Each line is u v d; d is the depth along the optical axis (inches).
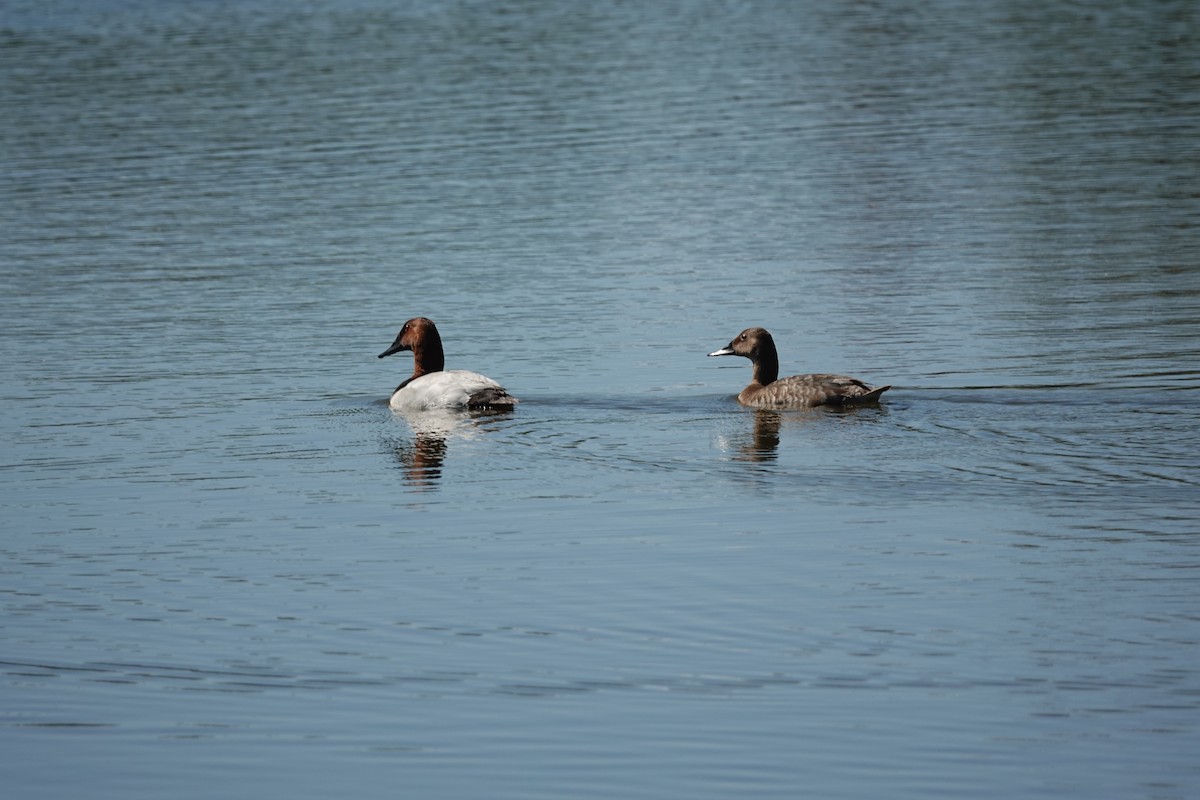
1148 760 452.4
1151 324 1003.3
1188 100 1840.6
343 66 2170.3
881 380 902.4
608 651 537.6
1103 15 2534.5
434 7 2765.7
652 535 652.7
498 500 706.8
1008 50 2237.9
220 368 973.8
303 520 689.0
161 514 703.1
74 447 814.5
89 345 1034.1
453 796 444.8
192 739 482.6
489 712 493.7
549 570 616.1
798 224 1348.4
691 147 1672.0
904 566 604.7
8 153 1685.5
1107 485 686.5
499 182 1533.0
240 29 2534.5
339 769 462.0
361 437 820.0
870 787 443.2
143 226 1390.3
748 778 450.0
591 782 450.9
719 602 576.7
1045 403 822.5
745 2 2790.4
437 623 565.9
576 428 820.6
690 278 1181.7
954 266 1192.2
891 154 1624.0
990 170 1536.7
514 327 1059.3
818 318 1059.3
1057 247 1240.2
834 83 2018.9
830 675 511.8
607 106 1886.1
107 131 1787.6
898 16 2603.3
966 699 491.2
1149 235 1266.0
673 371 940.6
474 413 856.3
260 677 523.8
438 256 1270.9
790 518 665.6
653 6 2748.5
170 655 544.4
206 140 1734.7
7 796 452.4
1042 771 449.1
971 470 714.8
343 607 584.4
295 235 1352.1
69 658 543.8
